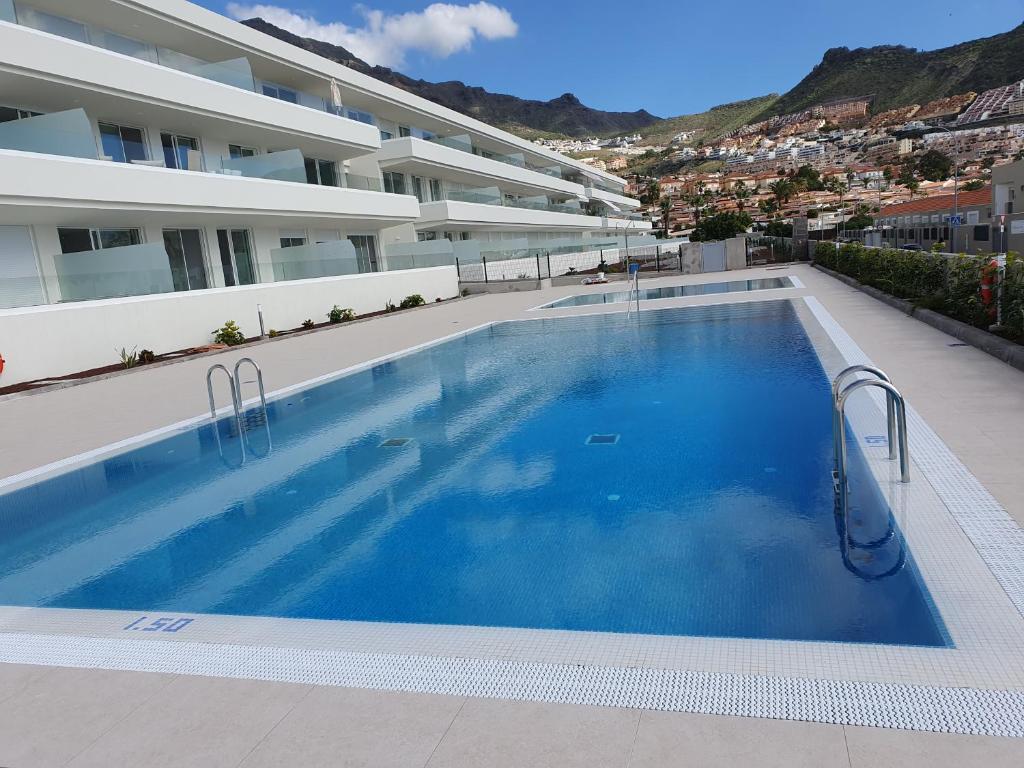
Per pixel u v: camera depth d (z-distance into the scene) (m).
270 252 19.61
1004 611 2.93
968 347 8.66
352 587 3.88
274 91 24.14
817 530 3.97
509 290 29.73
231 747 2.42
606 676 2.71
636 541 4.11
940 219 56.41
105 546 4.90
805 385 7.79
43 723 2.66
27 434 8.59
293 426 8.01
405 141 28.34
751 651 2.81
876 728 2.26
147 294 15.12
